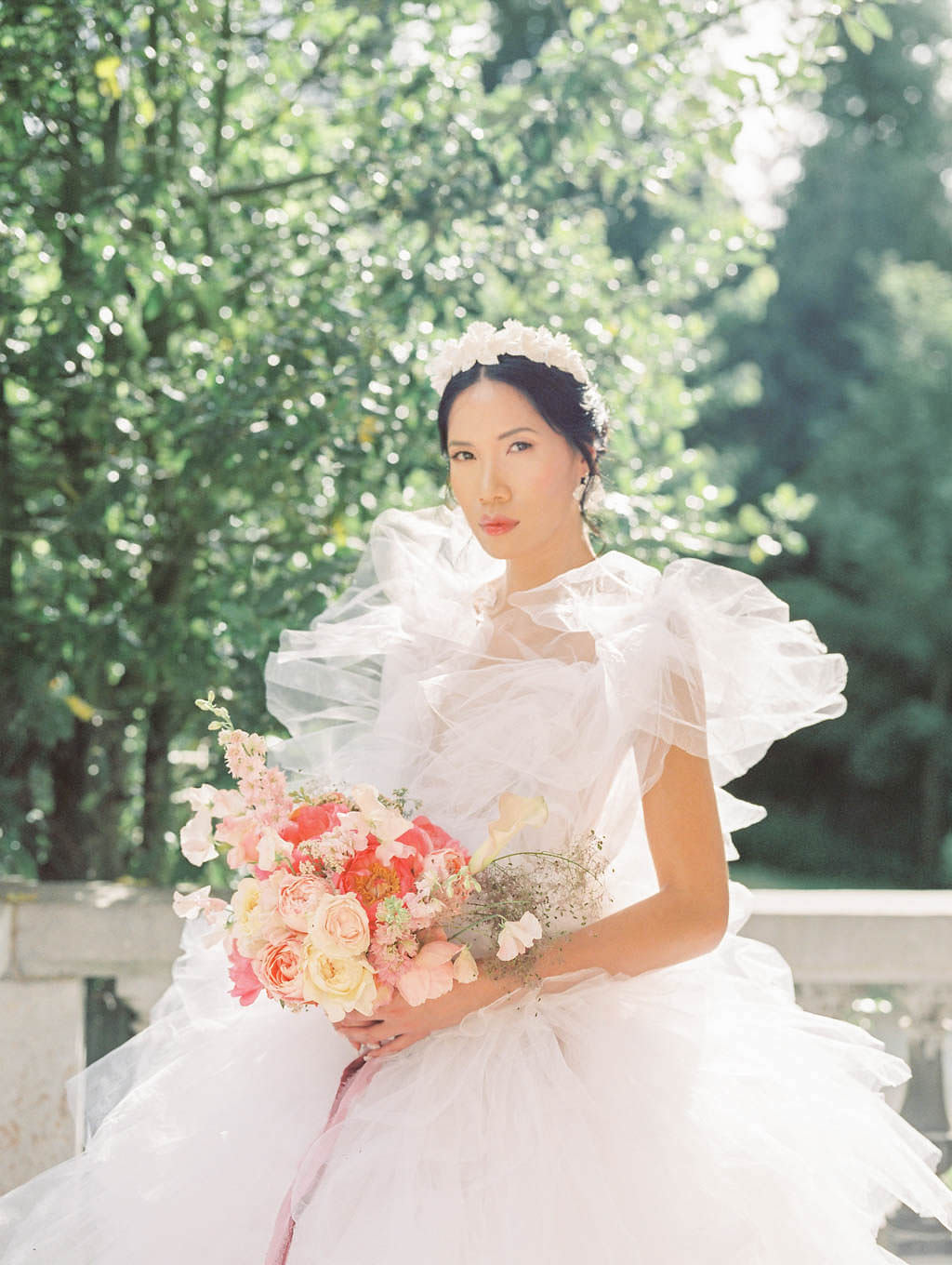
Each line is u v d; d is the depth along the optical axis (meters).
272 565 3.79
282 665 2.38
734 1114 1.93
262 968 1.80
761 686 2.06
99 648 3.73
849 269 17.33
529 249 4.10
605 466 3.30
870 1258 1.97
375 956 1.78
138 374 3.89
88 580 3.90
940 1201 2.09
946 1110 3.09
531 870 1.94
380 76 4.18
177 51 3.83
